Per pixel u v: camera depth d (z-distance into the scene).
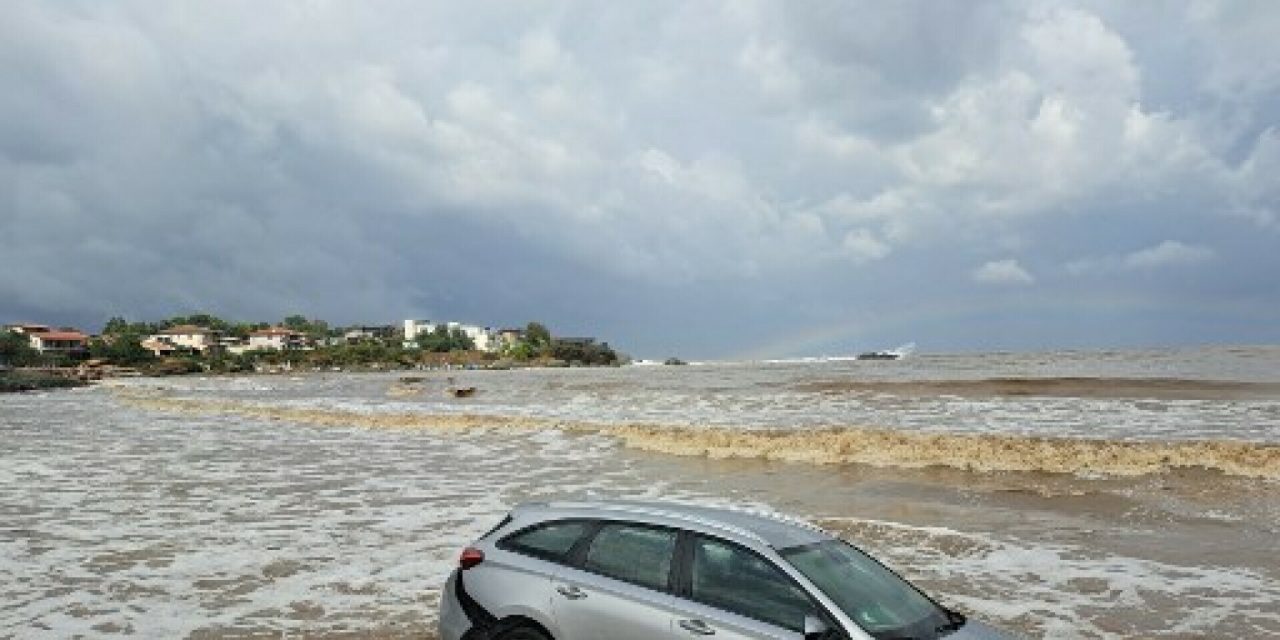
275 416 48.62
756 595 6.11
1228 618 10.37
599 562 6.79
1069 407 40.25
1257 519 16.34
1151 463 22.06
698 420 40.59
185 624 10.27
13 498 20.80
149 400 68.06
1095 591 11.69
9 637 9.77
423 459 28.41
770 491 20.80
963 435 26.72
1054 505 18.16
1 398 94.44
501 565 7.16
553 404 59.72
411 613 10.68
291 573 12.95
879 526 16.17
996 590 11.79
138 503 19.97
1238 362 97.62
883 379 79.81
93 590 11.97
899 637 5.76
